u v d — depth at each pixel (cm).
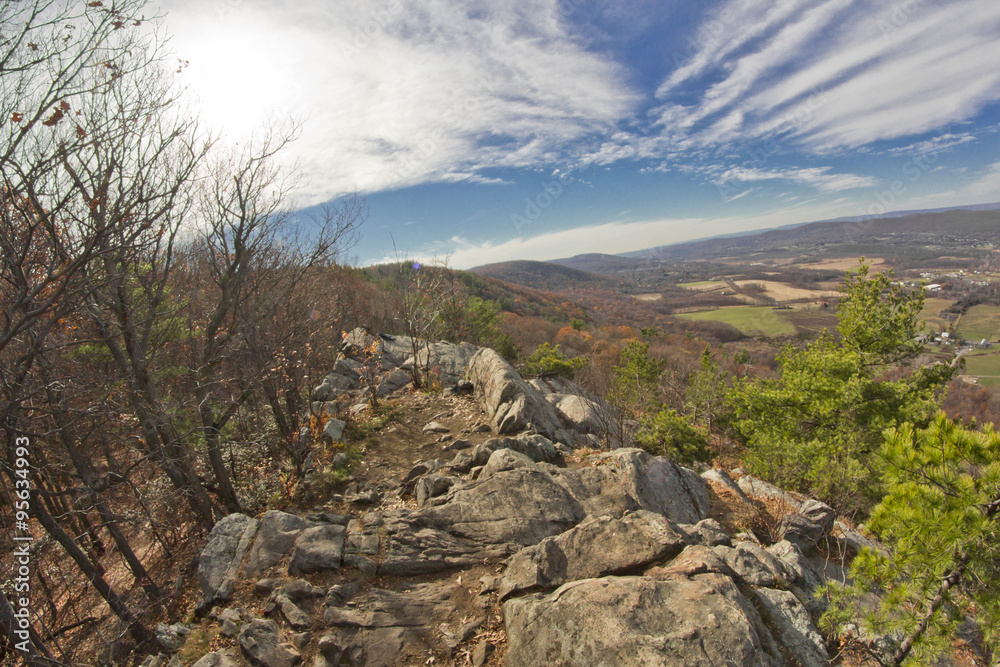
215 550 624
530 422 1113
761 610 510
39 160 527
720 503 898
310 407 1141
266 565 602
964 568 471
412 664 479
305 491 909
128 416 749
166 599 687
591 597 466
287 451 1098
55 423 680
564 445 1106
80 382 657
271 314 983
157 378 1005
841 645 504
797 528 766
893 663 489
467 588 574
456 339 2534
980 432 480
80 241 605
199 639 510
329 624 521
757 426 1397
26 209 533
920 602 468
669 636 415
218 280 870
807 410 1315
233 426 1212
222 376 973
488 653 480
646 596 461
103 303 708
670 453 1216
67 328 741
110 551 1036
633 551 555
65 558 900
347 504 841
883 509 496
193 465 917
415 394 1405
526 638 462
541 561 559
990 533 454
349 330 1912
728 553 602
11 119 502
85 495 690
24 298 506
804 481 1133
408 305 1516
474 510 691
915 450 511
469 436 1110
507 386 1203
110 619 790
